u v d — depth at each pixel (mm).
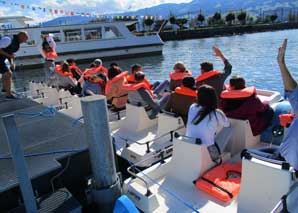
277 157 2770
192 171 3158
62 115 4527
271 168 2453
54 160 3035
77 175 3338
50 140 3541
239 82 3783
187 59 21422
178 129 4090
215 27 55000
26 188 2395
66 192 2871
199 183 3053
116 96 5508
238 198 2727
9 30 20828
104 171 2826
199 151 3062
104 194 2834
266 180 2506
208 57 21641
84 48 23125
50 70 8445
